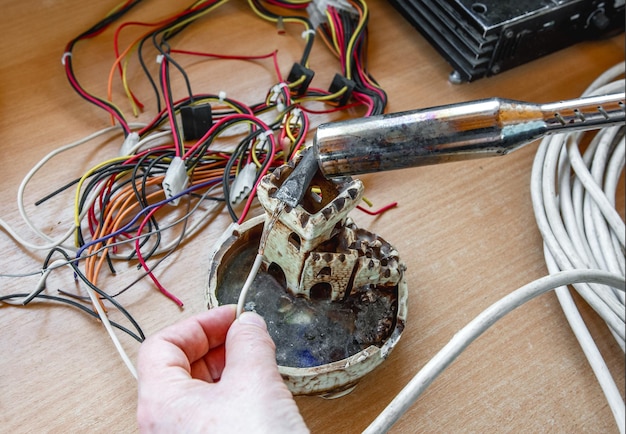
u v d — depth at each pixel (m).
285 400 0.42
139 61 0.76
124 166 0.63
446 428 0.54
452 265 0.64
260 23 0.82
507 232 0.67
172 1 0.83
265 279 0.56
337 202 0.46
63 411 0.52
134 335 0.55
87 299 0.58
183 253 0.62
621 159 0.68
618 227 0.61
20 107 0.70
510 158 0.73
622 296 0.60
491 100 0.41
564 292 0.59
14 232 0.60
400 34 0.83
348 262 0.49
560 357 0.59
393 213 0.67
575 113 0.42
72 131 0.69
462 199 0.69
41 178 0.65
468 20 0.73
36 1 0.80
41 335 0.56
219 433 0.40
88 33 0.77
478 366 0.58
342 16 0.78
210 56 0.77
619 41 0.85
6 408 0.52
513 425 0.55
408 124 0.42
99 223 0.61
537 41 0.77
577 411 0.56
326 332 0.54
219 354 0.51
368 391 0.56
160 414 0.42
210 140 0.65
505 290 0.63
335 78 0.73
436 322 0.60
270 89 0.72
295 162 0.48
